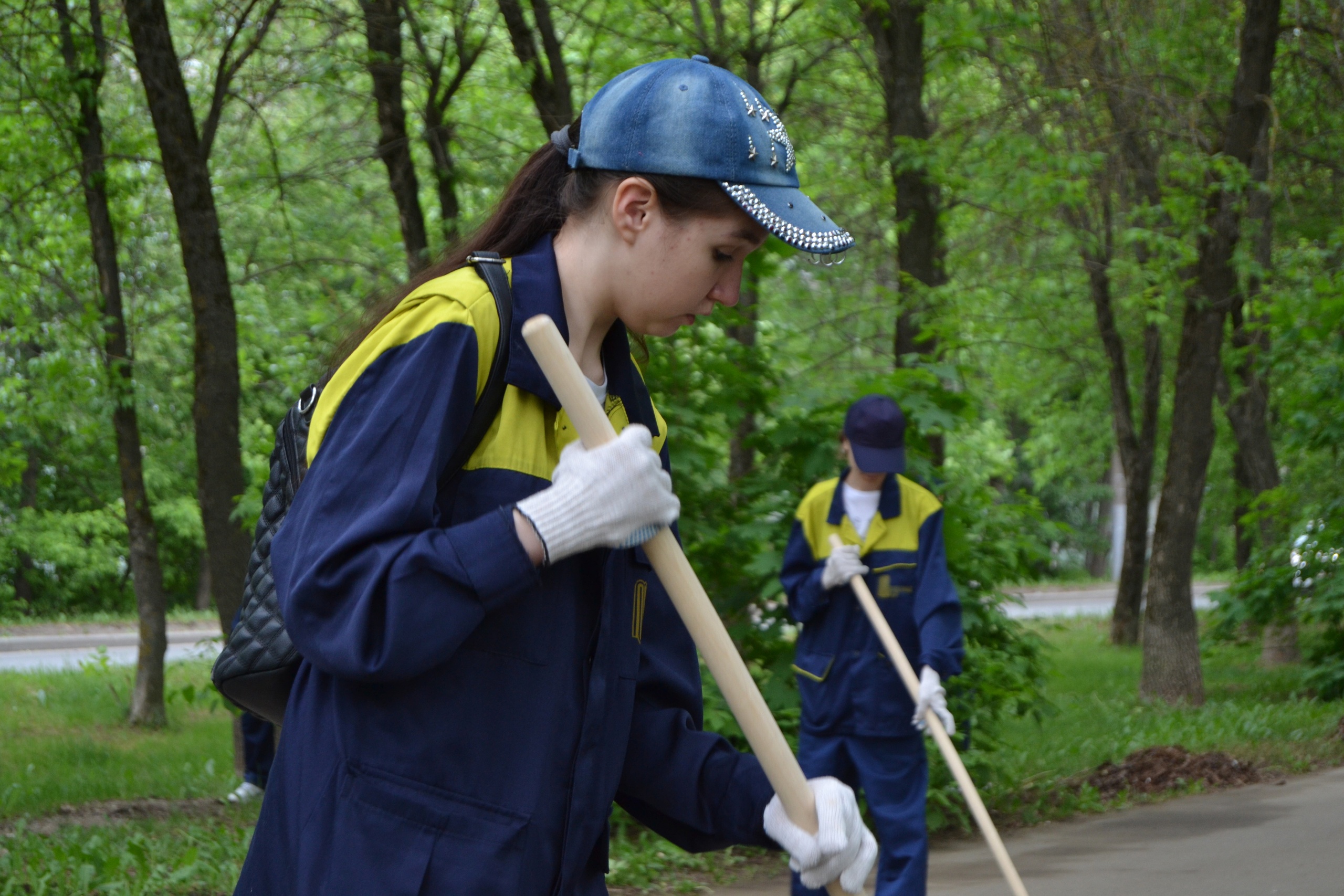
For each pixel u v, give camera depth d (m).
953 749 4.22
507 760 1.58
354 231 13.05
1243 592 12.08
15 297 11.75
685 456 6.19
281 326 13.21
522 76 9.42
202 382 8.92
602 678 1.66
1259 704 11.16
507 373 1.61
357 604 1.45
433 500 1.51
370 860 1.53
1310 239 13.84
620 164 1.67
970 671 6.39
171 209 12.78
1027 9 11.66
